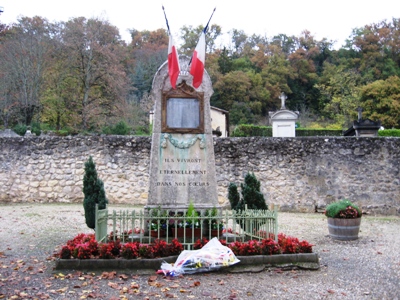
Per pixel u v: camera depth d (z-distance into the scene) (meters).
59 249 7.53
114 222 7.04
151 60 46.34
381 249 8.37
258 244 6.65
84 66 31.14
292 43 61.81
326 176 14.69
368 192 14.54
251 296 5.09
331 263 7.02
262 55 54.47
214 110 34.09
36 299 4.81
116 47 34.88
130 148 15.02
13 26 34.03
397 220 13.19
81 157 15.01
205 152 7.99
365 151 14.66
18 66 32.50
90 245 6.32
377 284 5.78
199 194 7.84
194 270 6.04
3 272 5.98
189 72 8.19
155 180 7.81
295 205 14.64
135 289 5.24
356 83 46.69
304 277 6.03
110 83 31.38
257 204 8.37
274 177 14.79
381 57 51.53
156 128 7.97
